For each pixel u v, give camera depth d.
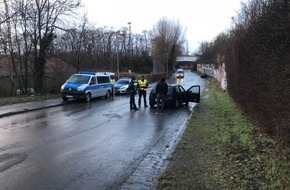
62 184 6.71
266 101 8.98
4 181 6.82
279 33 7.49
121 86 33.78
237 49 16.17
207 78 77.56
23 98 24.73
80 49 41.59
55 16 31.28
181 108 21.41
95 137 11.69
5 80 36.22
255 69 10.70
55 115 17.69
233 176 6.82
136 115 17.94
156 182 6.86
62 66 33.81
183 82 61.41
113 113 18.69
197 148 9.73
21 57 31.11
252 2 16.73
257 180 6.44
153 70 83.88
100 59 60.34
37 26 30.62
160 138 11.75
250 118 12.70
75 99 25.94
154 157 9.02
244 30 14.46
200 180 6.72
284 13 7.17
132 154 9.35
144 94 21.86
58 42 35.41
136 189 6.46
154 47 91.25
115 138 11.60
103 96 28.75
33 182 6.80
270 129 8.95
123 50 81.00
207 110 19.83
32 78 31.62
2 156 8.84
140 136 12.06
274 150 7.83
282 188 5.72
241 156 8.25
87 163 8.31
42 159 8.59
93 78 26.86
